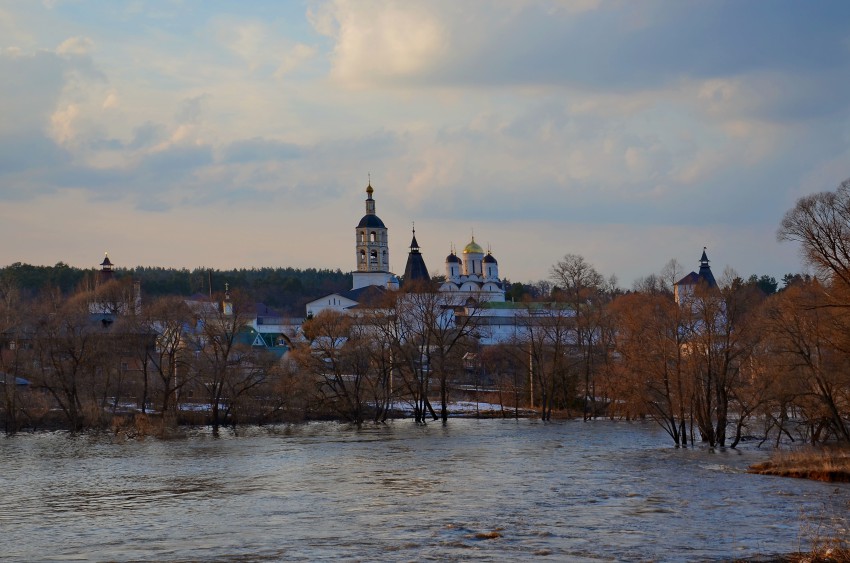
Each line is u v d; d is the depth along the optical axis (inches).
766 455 2945.4
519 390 5556.1
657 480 2335.1
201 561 1496.1
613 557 1472.7
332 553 1531.7
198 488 2353.6
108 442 3661.4
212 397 4357.8
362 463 2839.6
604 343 5039.4
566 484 2294.5
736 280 3447.3
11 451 3319.4
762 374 3174.2
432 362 4982.8
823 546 1512.1
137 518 1919.3
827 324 2854.3
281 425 4461.1
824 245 2822.3
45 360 4392.2
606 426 4293.8
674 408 3358.8
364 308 5388.8
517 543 1581.0
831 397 2938.0
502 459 2903.5
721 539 1594.5
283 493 2234.3
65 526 1835.6
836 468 2332.7
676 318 3371.1
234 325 4448.8
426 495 2149.4
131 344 4483.3
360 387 4790.8
